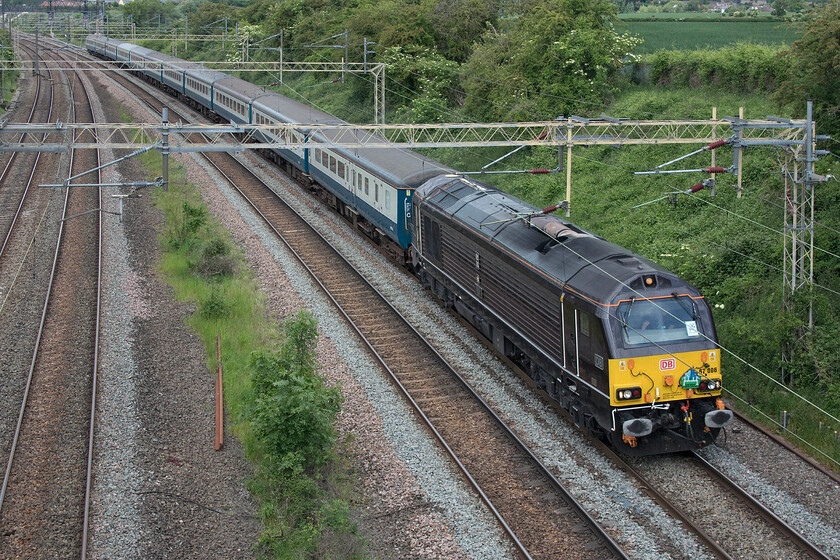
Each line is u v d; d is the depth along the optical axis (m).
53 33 128.50
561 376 18.69
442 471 16.94
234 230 35.25
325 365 22.28
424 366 22.41
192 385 21.00
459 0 60.72
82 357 22.58
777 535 14.56
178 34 104.62
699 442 17.12
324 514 14.67
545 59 44.16
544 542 14.42
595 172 38.06
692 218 31.17
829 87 27.11
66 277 29.22
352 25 64.81
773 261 25.58
